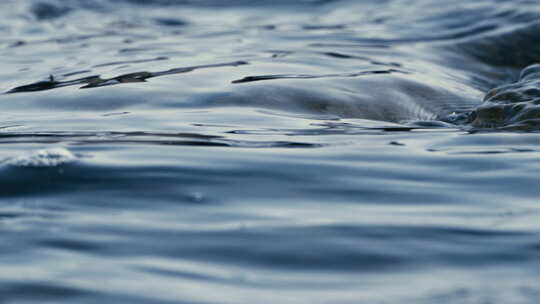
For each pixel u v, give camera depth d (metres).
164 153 12.35
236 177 11.18
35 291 7.57
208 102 16.98
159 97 17.30
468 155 12.66
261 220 9.53
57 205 9.99
